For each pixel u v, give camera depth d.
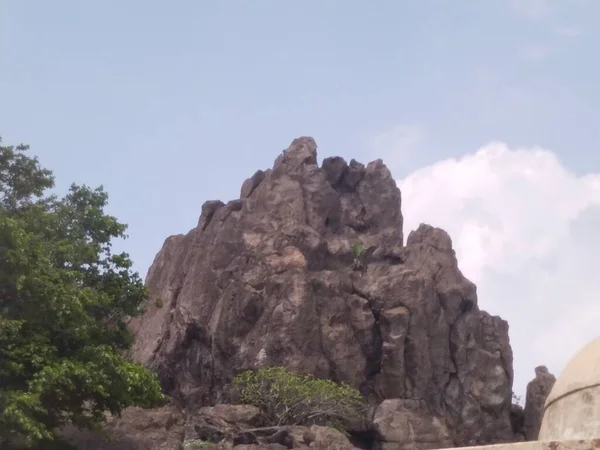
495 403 59.47
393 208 69.12
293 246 61.12
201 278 62.50
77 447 38.78
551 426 16.61
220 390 56.78
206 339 59.69
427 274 62.94
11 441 31.69
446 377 59.59
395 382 57.88
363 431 54.47
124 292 38.91
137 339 63.66
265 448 45.41
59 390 31.20
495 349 61.81
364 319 59.78
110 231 39.16
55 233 37.75
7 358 30.88
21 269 30.50
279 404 52.31
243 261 61.16
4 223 30.39
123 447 41.56
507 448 13.59
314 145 69.38
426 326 60.19
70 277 33.59
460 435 57.88
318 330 57.59
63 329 33.38
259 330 57.12
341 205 67.81
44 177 36.81
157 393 34.50
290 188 65.50
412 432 53.94
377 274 63.03
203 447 44.31
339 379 57.00
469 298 62.75
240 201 67.62
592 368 16.06
